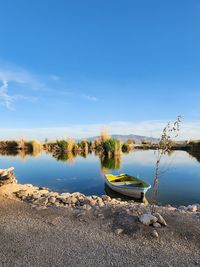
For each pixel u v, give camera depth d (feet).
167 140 29.14
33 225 26.99
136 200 47.14
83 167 85.30
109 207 30.83
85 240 23.58
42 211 31.09
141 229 24.98
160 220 25.88
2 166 87.86
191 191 52.80
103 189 56.18
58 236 24.41
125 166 87.35
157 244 22.79
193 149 145.79
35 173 74.69
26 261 20.12
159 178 66.74
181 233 24.31
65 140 142.20
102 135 136.36
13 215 29.86
